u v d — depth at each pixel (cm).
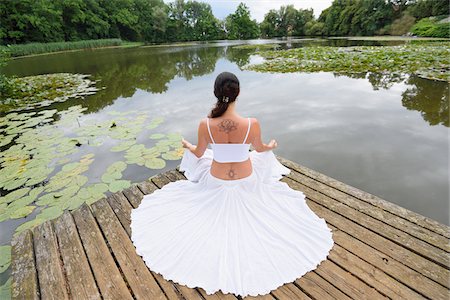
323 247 158
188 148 199
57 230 192
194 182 218
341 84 665
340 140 365
